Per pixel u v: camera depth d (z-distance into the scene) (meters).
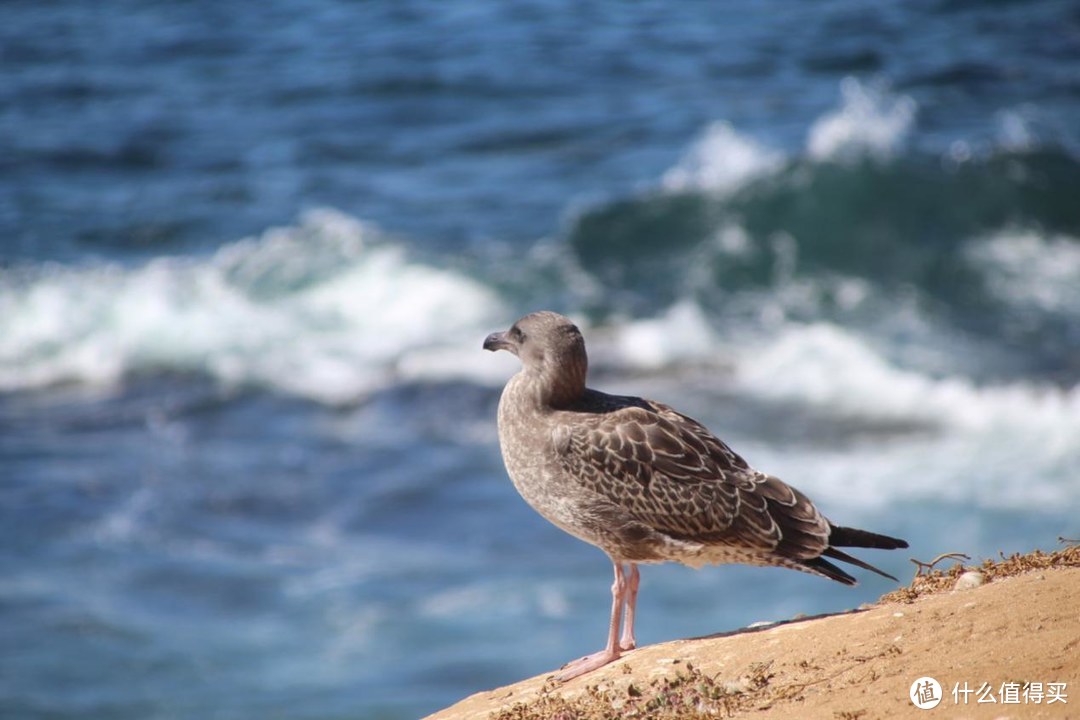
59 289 26.34
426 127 33.72
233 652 15.80
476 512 18.91
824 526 7.77
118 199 30.30
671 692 6.95
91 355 24.27
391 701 14.82
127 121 33.81
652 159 31.95
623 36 39.16
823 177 29.61
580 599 16.78
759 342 24.47
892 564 17.28
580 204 30.00
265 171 31.62
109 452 20.72
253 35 39.06
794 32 39.50
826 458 20.17
